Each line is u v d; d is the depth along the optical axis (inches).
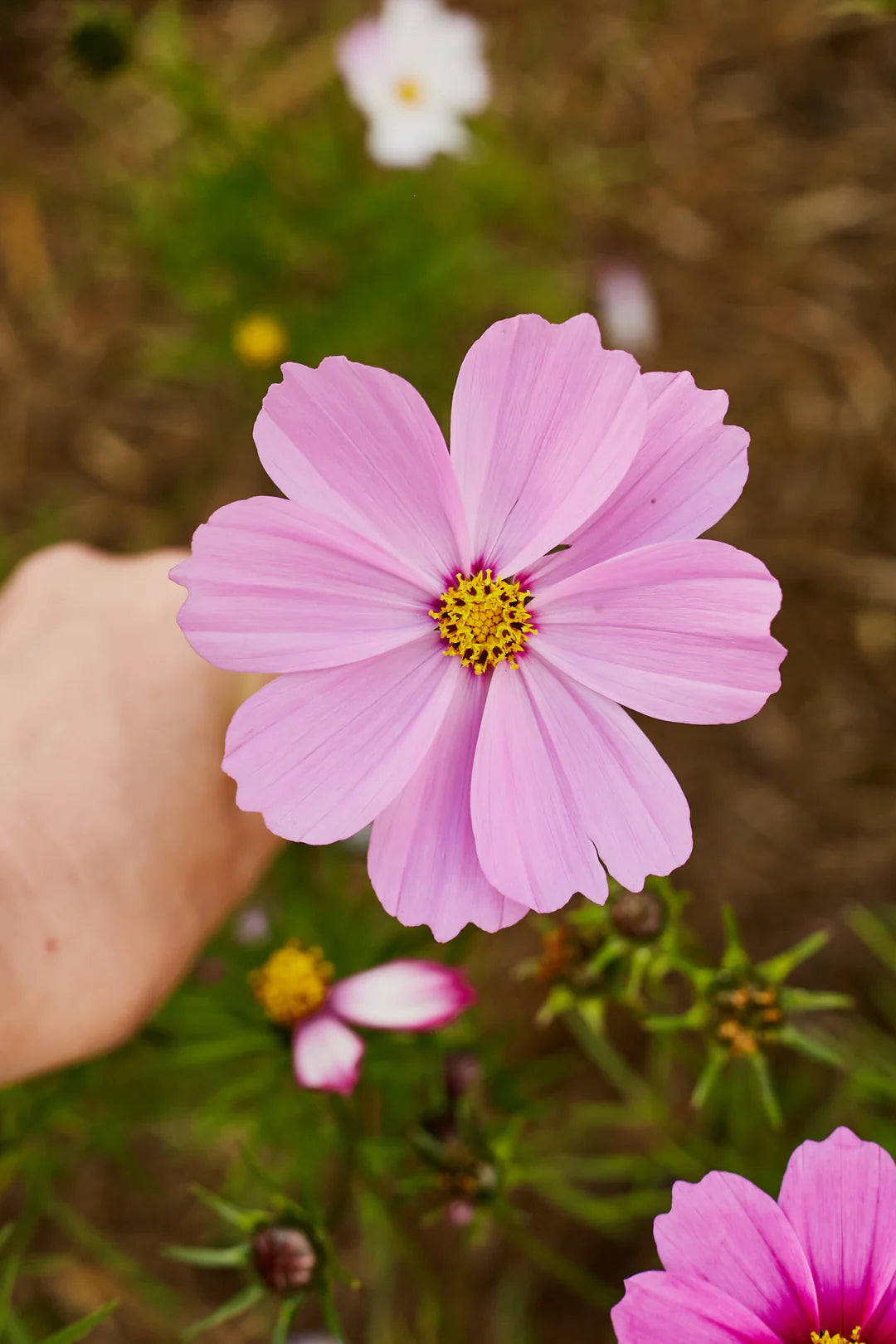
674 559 13.0
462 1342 20.3
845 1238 13.1
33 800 14.6
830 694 22.4
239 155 21.2
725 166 23.7
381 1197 16.2
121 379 24.2
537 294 22.9
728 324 23.5
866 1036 20.6
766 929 21.6
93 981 14.4
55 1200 19.8
